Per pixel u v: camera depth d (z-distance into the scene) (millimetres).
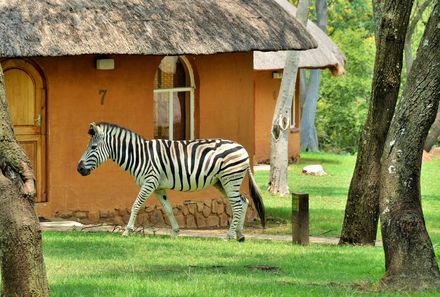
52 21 17516
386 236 11508
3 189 8758
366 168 16719
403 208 11445
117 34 17906
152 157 17156
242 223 17266
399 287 11328
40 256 8922
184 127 20641
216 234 18797
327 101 51406
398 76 16156
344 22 52594
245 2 20609
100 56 19000
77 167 17250
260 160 35406
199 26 19000
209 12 19547
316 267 13500
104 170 19203
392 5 15844
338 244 17000
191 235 18219
